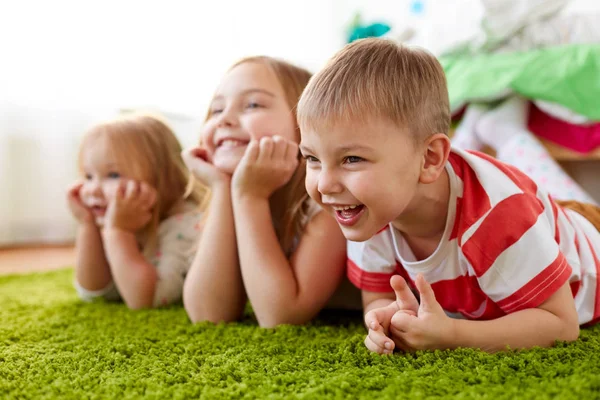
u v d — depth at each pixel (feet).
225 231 3.09
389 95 2.06
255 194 2.99
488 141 4.79
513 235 2.24
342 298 3.35
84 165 3.95
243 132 3.13
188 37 8.25
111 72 7.84
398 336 2.28
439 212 2.37
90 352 2.55
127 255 3.65
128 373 2.24
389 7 8.53
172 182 4.07
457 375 1.97
